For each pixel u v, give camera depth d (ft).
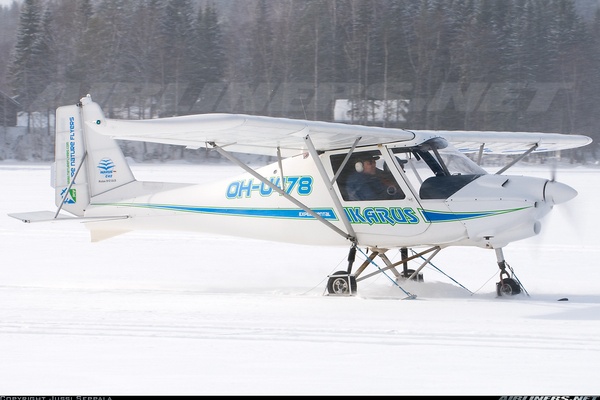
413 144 84.07
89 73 540.52
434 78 520.01
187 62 539.29
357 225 86.22
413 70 518.78
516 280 84.02
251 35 563.48
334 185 86.94
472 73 520.01
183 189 96.99
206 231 95.96
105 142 100.17
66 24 580.30
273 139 81.71
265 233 91.97
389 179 84.48
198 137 78.28
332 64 520.01
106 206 100.17
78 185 101.19
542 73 531.50
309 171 88.63
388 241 85.51
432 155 84.33
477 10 536.83
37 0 571.28
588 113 522.47
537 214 79.10
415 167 83.87
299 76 524.11
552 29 538.06
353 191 86.07
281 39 538.47
